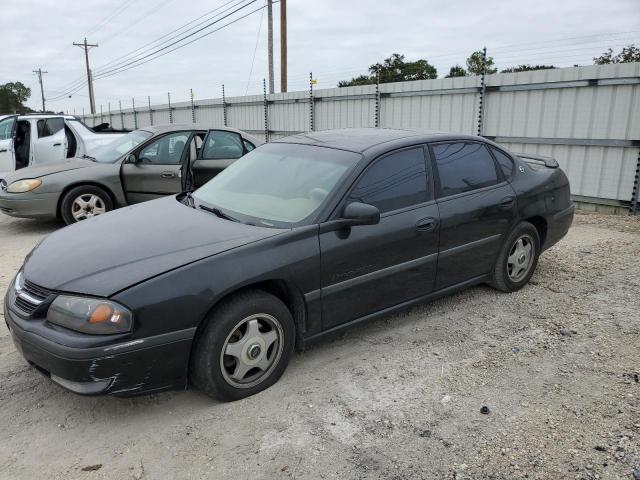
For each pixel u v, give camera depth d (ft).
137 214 12.63
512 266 15.84
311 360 12.09
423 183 13.14
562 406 10.14
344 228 11.38
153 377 9.29
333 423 9.71
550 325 13.83
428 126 36.06
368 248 11.76
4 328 13.73
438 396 10.57
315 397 10.55
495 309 14.94
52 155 35.14
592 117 27.94
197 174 25.38
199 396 10.64
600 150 27.99
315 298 11.11
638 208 27.25
